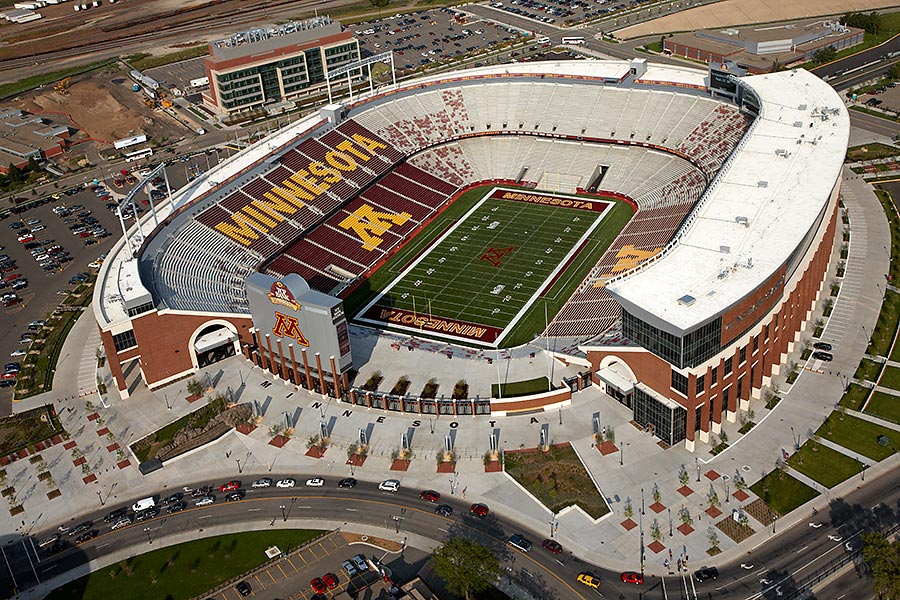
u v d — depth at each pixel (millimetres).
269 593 98250
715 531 101438
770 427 118125
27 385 142625
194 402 133875
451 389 128125
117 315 133500
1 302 171000
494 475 113375
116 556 105938
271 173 187375
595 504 106938
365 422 125312
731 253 124250
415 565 100688
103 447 125750
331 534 106250
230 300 148875
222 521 109875
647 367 116562
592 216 187500
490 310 155375
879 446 113250
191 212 171625
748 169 150250
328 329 123938
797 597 91812
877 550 89062
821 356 132125
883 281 152000
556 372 130000
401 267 173500
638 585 94938
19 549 108375
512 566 98875
